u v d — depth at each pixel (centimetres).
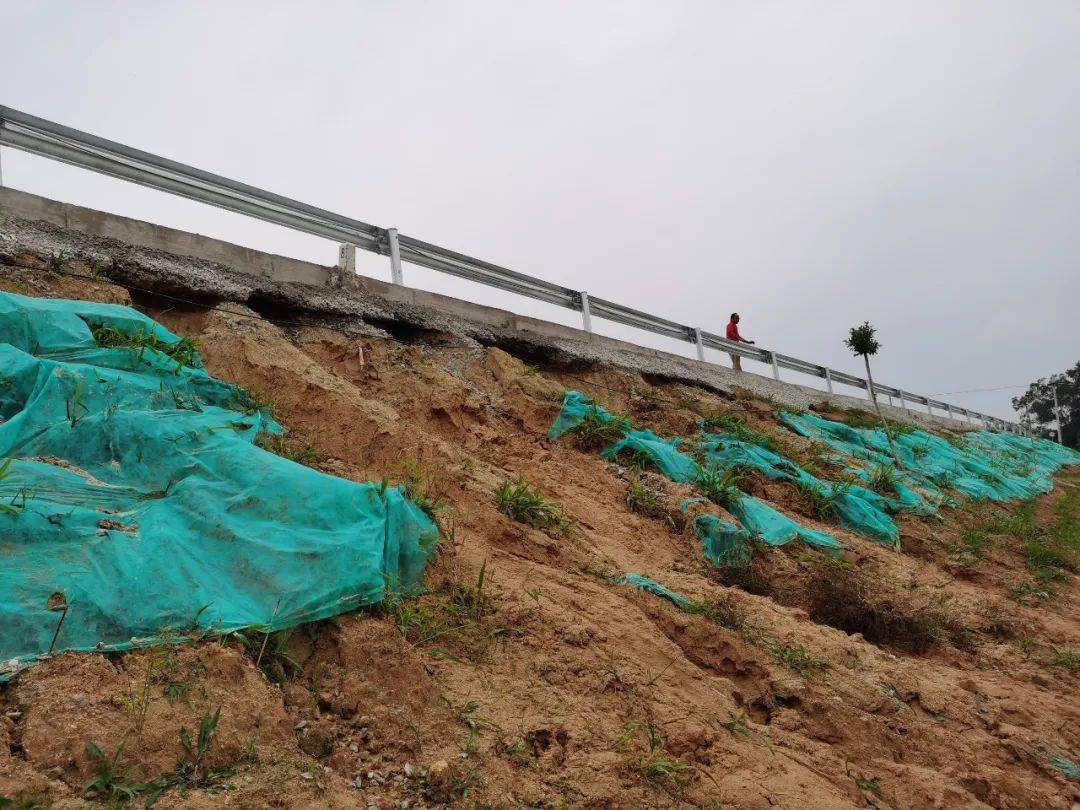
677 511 738
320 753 308
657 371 1223
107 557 330
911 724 520
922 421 2273
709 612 565
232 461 412
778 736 448
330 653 353
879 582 793
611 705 399
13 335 461
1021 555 1102
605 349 1161
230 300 691
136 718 276
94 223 649
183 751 275
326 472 520
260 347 632
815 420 1445
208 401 519
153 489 399
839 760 443
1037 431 5347
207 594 337
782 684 500
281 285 749
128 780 257
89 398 434
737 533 720
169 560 343
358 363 746
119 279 633
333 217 839
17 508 329
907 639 702
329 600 360
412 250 917
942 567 943
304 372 631
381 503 427
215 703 296
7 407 417
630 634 466
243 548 365
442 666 382
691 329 1458
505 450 750
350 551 380
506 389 861
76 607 306
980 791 469
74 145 654
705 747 396
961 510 1274
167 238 690
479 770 324
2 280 548
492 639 416
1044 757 533
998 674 675
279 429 545
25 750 253
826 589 702
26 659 285
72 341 483
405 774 311
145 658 303
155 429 425
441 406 741
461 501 553
